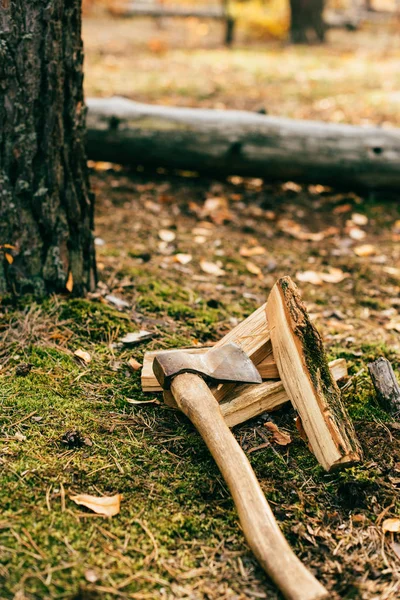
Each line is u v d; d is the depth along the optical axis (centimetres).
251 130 458
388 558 192
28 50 257
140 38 1170
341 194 484
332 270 376
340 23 1349
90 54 953
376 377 253
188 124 460
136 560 181
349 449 209
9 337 269
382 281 370
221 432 202
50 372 253
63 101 270
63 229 286
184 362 222
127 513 196
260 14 1188
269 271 370
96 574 175
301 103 692
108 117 461
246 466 193
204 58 964
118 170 496
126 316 293
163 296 321
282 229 427
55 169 275
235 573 182
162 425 234
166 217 428
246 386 237
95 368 259
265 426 236
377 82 810
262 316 250
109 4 1414
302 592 163
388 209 465
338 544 194
